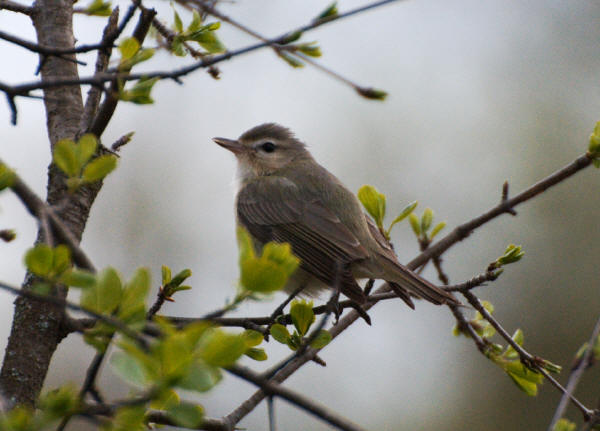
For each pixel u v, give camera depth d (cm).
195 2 600
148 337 469
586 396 1905
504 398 1912
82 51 655
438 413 1883
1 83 595
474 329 972
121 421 435
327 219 1205
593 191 2075
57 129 844
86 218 815
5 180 504
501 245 2052
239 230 486
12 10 901
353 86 571
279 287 470
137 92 618
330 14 600
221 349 427
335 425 505
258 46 599
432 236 1045
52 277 484
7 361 731
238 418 759
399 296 999
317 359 863
